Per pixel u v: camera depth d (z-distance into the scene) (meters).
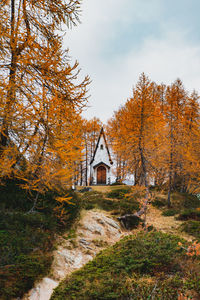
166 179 21.80
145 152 15.20
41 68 5.95
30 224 7.25
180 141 18.81
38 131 5.99
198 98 21.42
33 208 8.34
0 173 6.57
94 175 31.62
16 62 5.81
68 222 9.29
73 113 6.42
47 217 8.23
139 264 5.10
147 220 12.57
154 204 17.09
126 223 12.18
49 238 7.13
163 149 16.84
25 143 5.95
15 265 4.86
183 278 4.52
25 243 5.98
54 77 6.07
